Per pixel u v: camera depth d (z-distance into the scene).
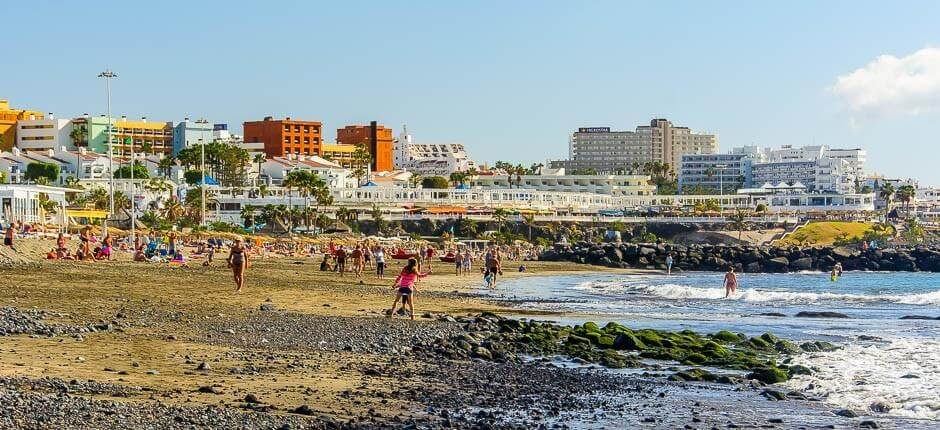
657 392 25.58
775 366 30.66
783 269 155.88
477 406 22.31
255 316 39.81
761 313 53.78
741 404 24.27
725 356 33.22
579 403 23.53
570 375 28.03
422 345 33.06
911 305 62.47
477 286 81.81
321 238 173.75
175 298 47.22
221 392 21.84
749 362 31.70
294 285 63.66
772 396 25.25
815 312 53.03
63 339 28.66
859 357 33.56
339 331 35.78
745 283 107.75
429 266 102.75
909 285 104.62
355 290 61.41
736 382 27.50
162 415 18.30
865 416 23.20
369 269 100.25
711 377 28.00
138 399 20.23
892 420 22.84
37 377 21.83
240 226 196.12
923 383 27.86
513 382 26.19
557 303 61.28
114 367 24.28
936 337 40.25
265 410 20.19
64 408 17.97
